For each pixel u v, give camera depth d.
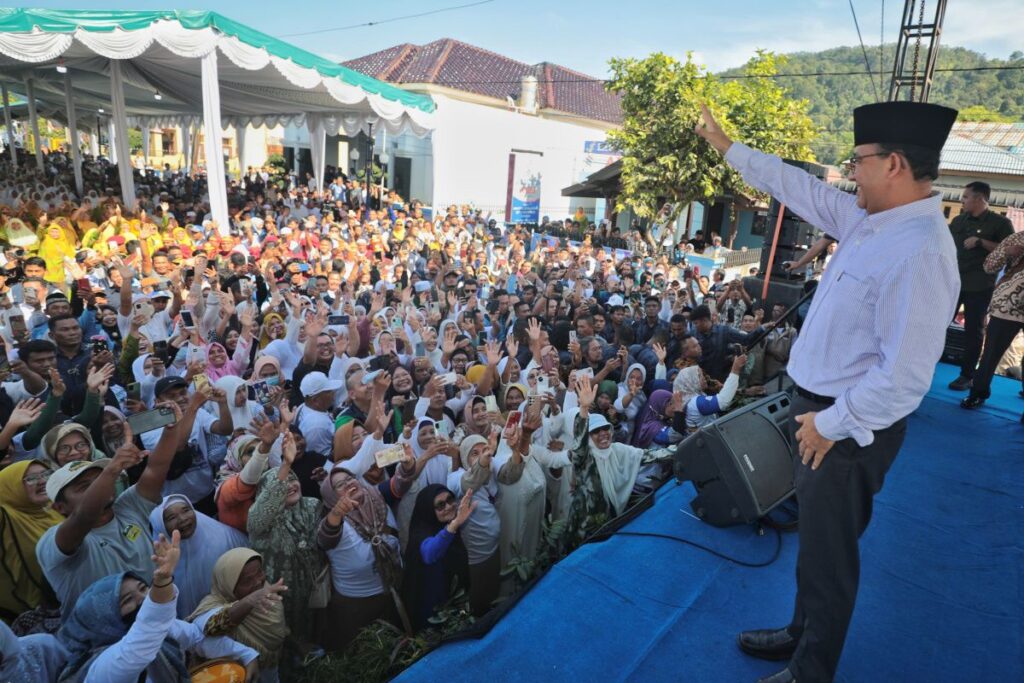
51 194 16.45
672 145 17.89
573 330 9.07
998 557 3.03
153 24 11.52
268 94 20.53
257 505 3.61
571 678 2.40
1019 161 19.27
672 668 2.44
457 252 15.92
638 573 3.01
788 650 2.41
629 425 6.57
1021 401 5.16
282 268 11.05
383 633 3.28
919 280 1.73
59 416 4.46
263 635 3.23
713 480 3.37
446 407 6.12
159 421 3.21
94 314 7.52
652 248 19.34
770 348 7.62
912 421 4.67
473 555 4.18
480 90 28.22
